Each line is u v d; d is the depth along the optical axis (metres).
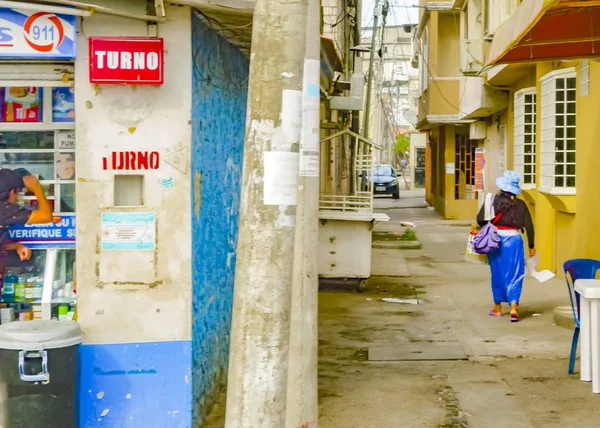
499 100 19.11
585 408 6.23
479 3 20.28
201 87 5.70
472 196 27.20
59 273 5.84
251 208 3.74
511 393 6.68
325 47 9.63
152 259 5.36
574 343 7.18
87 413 5.34
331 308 10.55
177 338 5.41
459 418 6.06
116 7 5.11
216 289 6.31
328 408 6.34
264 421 3.68
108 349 5.35
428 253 16.88
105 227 5.32
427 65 26.28
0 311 5.76
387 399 6.57
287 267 3.75
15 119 5.76
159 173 5.34
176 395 5.43
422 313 10.21
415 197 41.91
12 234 5.79
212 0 5.23
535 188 14.34
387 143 50.69
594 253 10.74
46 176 5.86
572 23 7.81
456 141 27.11
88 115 5.28
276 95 3.74
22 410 4.64
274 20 3.74
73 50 5.20
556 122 12.08
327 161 17.27
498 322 9.56
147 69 5.20
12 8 5.09
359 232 11.62
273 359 3.70
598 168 10.59
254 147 3.76
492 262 9.77
